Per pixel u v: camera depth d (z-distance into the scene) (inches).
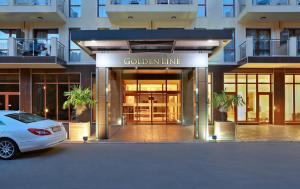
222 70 680.4
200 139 458.9
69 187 214.7
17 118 332.8
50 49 617.9
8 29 687.7
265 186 217.5
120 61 470.6
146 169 267.9
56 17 645.3
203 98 467.5
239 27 684.7
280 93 682.8
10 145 314.3
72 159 311.9
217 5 687.7
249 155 332.5
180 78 732.7
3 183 224.8
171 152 352.5
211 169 267.9
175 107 738.8
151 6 607.5
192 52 471.8
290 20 666.8
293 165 283.7
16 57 608.1
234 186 217.2
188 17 645.9
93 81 684.7
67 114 687.1
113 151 360.2
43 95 689.6
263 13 616.7
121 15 628.4
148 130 581.9
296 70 684.1
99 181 229.9
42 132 322.3
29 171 261.3
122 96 727.7
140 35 407.8
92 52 483.5
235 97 489.1
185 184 221.9
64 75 689.6
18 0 617.3
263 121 698.2
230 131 459.5
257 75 695.1
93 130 584.7
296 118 695.7
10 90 683.4
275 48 626.8
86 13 691.4
